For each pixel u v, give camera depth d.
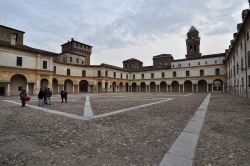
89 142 5.63
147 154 4.62
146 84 68.88
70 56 59.44
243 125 7.57
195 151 4.75
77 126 7.71
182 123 8.09
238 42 29.47
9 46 32.22
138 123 8.18
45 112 11.74
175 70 62.06
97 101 20.30
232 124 7.78
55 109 13.23
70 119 9.24
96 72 58.66
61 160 4.31
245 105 14.85
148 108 13.42
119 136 6.22
